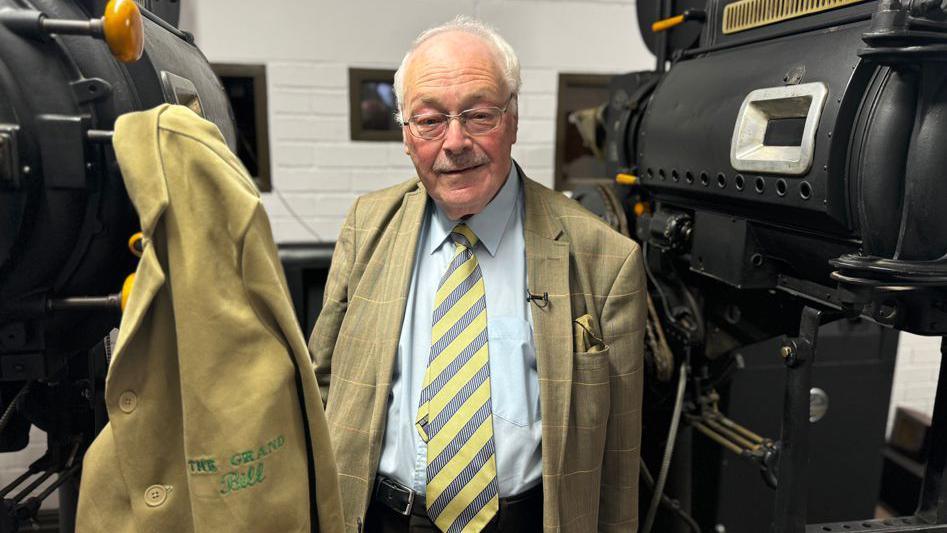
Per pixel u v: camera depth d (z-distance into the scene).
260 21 2.13
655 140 1.39
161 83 0.87
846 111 0.88
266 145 2.22
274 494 0.68
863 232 0.88
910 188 0.84
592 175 2.45
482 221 1.11
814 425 1.86
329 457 0.75
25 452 2.16
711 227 1.25
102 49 0.79
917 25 0.79
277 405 0.67
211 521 0.65
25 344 0.75
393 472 1.09
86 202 0.74
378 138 2.29
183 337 0.64
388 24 2.21
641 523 1.72
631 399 1.10
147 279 0.64
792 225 1.04
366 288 1.15
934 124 0.82
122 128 0.65
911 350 2.57
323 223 2.31
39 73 0.68
